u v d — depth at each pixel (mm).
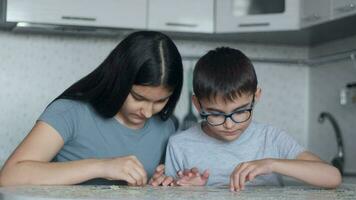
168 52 1245
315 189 1175
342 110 2607
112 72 1285
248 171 1146
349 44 2605
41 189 978
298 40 2742
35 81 2531
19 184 1101
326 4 2158
